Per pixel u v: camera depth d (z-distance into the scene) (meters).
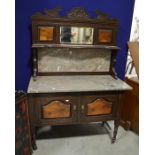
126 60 2.40
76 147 2.00
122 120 2.47
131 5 2.15
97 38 1.97
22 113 1.62
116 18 2.15
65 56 2.09
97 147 2.01
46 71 2.10
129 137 2.22
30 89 1.64
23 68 2.10
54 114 1.77
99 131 2.31
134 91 2.23
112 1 2.08
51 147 1.98
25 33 1.97
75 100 1.77
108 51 2.18
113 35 2.01
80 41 1.95
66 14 1.97
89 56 2.15
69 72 2.16
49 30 1.83
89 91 1.75
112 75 2.20
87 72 2.21
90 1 2.03
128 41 2.30
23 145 1.67
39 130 2.26
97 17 1.92
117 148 2.01
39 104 1.71
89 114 1.86
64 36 1.89
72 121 1.84
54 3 1.95
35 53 1.91
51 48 2.00
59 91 1.66
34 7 1.91
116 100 1.88
